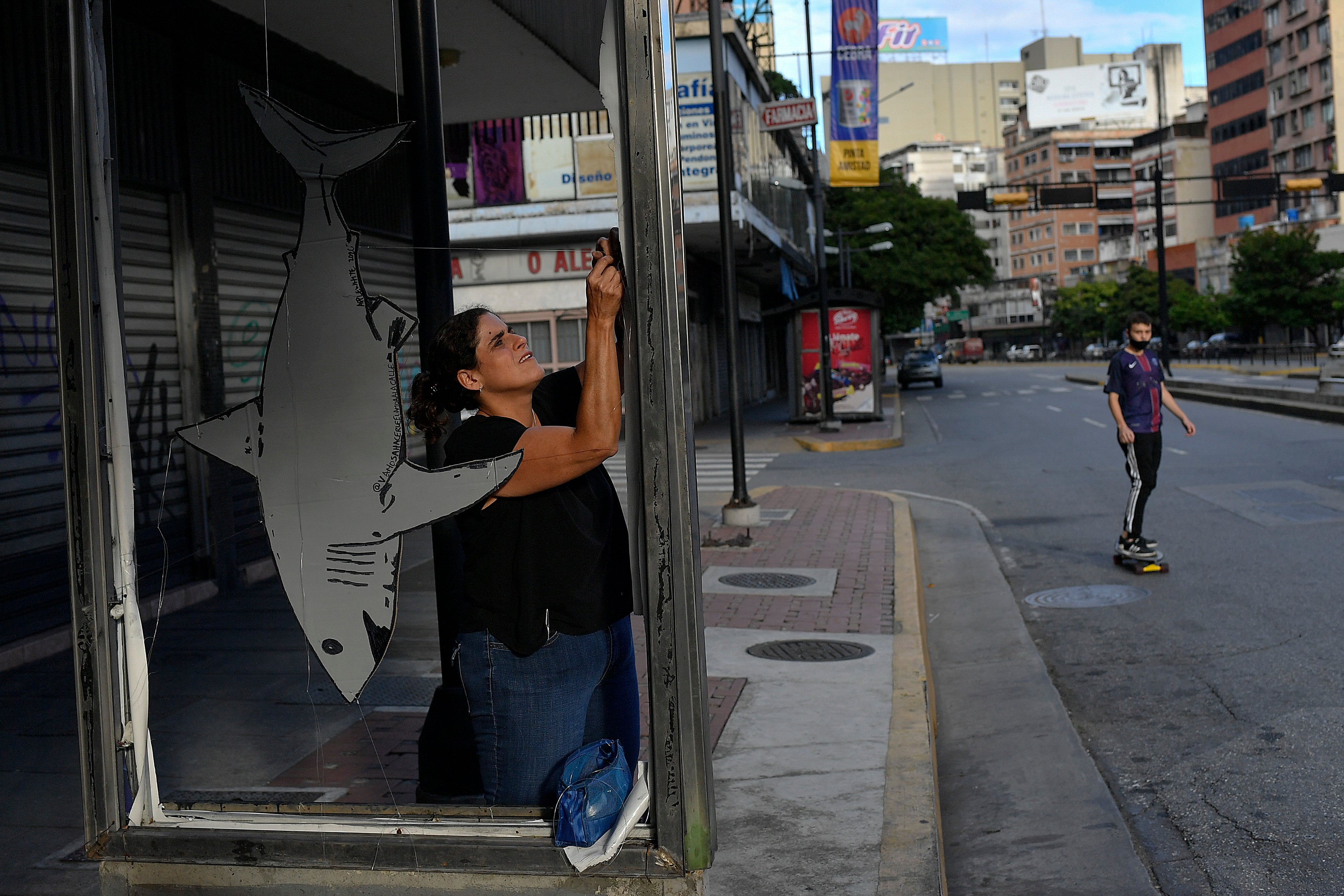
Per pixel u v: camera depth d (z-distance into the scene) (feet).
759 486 53.67
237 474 29.12
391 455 8.66
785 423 97.35
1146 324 27.89
